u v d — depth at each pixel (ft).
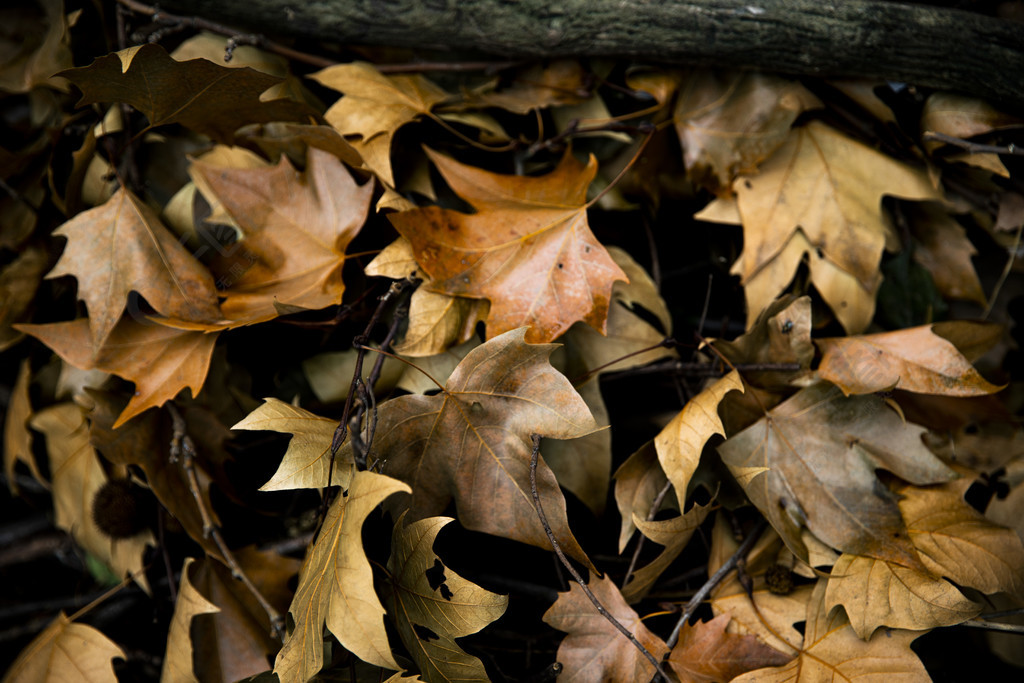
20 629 4.69
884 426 4.22
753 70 4.38
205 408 4.38
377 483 3.92
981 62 4.29
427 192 4.36
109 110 4.43
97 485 4.46
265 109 4.25
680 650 4.14
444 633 4.03
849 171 4.38
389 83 4.38
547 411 4.05
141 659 4.59
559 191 4.26
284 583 4.39
